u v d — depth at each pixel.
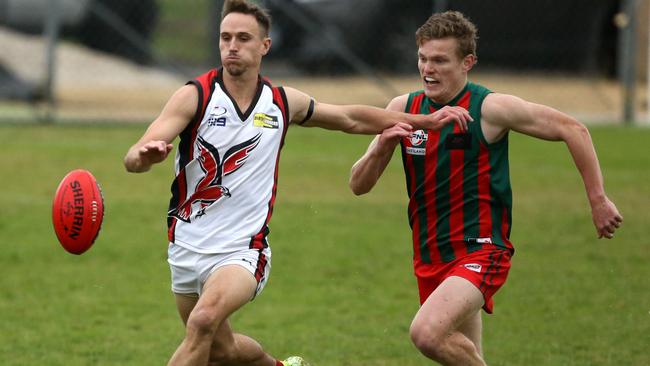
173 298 27.81
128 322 25.48
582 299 27.44
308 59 65.06
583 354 23.00
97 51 69.25
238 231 17.78
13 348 23.06
